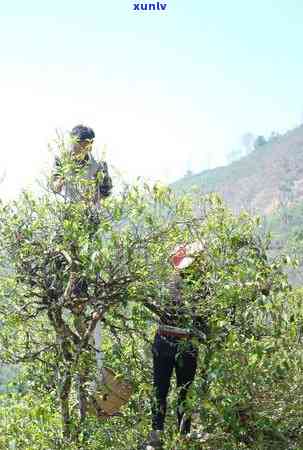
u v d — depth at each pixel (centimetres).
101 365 593
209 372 549
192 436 577
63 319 585
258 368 543
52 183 541
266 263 562
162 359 571
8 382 610
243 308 561
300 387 565
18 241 536
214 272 546
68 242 530
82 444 568
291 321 553
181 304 556
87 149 560
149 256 524
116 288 541
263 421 551
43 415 560
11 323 560
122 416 604
